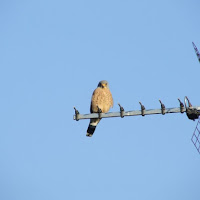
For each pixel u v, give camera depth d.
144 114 14.93
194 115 14.42
